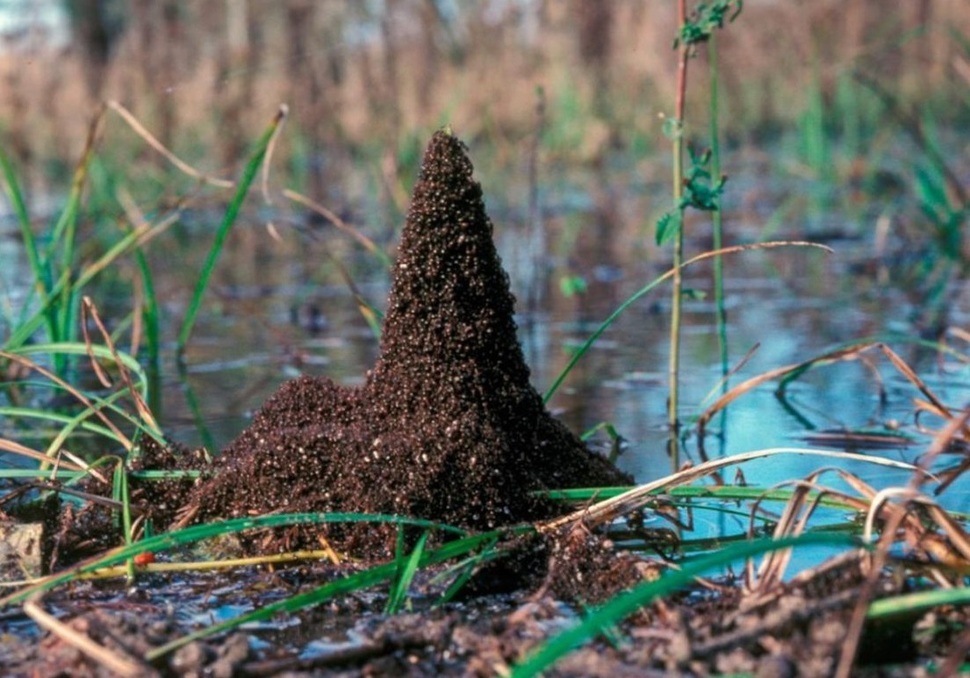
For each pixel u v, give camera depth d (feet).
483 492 9.16
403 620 7.68
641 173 41.11
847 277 23.71
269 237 31.65
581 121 43.52
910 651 7.22
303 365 16.84
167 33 44.32
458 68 40.22
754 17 49.55
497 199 36.40
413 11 39.99
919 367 15.80
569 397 14.75
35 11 43.34
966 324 18.20
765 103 48.70
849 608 6.96
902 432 12.75
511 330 9.80
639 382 15.42
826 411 13.76
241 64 41.45
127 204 21.42
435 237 9.58
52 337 15.96
